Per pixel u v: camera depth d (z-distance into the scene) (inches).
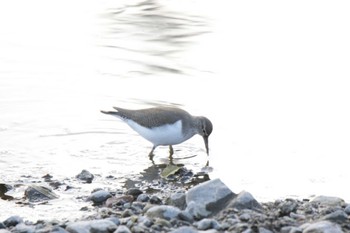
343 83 691.4
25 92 661.3
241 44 784.3
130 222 378.9
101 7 886.4
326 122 616.4
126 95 663.8
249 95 668.7
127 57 746.2
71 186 500.1
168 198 426.6
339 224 383.6
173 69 721.6
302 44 788.0
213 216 400.2
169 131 561.9
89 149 569.0
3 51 752.3
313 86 687.1
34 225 387.5
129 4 897.5
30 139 577.6
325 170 535.2
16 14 855.1
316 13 877.8
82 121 613.0
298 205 421.4
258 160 555.8
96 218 411.5
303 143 580.4
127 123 569.0
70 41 783.7
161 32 810.2
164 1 910.4
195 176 530.0
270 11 884.0
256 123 616.1
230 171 538.0
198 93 669.9
